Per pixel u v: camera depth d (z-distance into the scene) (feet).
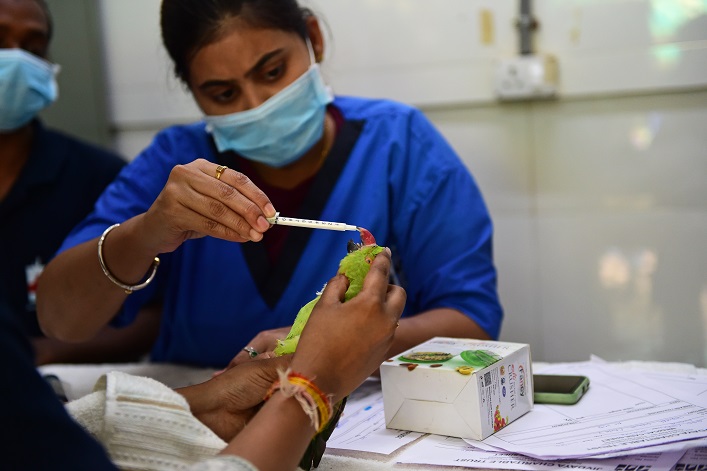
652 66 6.60
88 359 5.66
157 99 8.54
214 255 4.79
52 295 4.39
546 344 7.36
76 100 8.61
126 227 3.94
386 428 3.26
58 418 1.93
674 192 6.73
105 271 4.08
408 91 7.52
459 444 2.99
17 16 5.68
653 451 2.63
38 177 6.06
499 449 2.87
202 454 2.52
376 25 7.52
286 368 2.63
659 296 6.89
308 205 4.70
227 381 2.88
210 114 4.53
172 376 4.63
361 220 4.68
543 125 7.10
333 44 7.66
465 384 2.99
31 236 6.05
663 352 6.93
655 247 6.86
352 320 2.44
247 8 4.17
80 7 8.47
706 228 6.65
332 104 5.09
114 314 4.42
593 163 6.97
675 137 6.65
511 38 7.07
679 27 6.47
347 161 4.78
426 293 4.69
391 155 4.81
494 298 4.60
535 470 2.65
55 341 5.57
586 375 3.81
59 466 1.89
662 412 3.11
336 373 2.42
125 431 2.49
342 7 7.60
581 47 6.82
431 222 4.74
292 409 2.35
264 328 4.66
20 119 5.86
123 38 8.53
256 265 4.68
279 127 4.39
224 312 4.75
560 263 7.23
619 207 6.93
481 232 4.75
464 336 4.33
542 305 7.34
